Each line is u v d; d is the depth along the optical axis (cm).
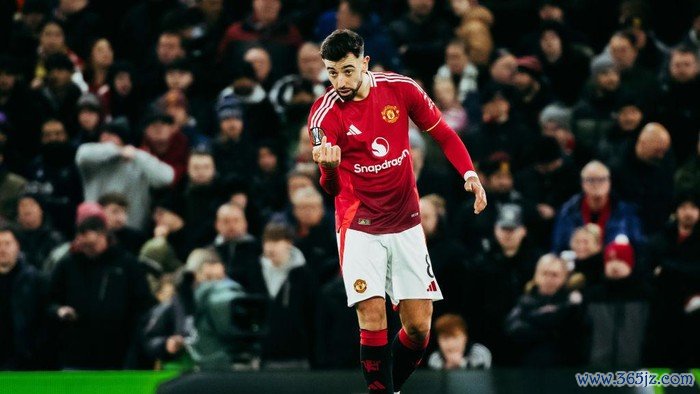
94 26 4838
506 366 3366
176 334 3338
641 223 3925
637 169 3944
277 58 4484
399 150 2288
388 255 2306
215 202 3825
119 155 3959
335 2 4856
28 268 3456
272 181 3997
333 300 3319
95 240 3375
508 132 4050
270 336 3284
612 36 4669
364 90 2258
